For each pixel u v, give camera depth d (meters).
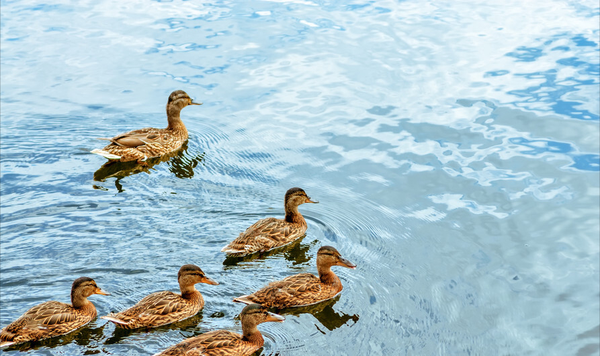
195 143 19.08
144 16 28.14
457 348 11.00
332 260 12.43
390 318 11.76
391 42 24.78
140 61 23.97
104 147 17.80
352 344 11.01
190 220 14.73
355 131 19.08
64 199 15.62
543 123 18.92
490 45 24.14
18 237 13.85
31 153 17.98
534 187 16.05
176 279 12.59
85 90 21.98
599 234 14.24
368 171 17.08
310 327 11.52
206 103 21.06
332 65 23.19
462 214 15.11
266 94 21.50
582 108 19.58
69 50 24.92
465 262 13.43
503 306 12.13
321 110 20.33
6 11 28.91
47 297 11.98
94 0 30.19
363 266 13.30
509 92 20.75
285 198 14.52
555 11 27.17
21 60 24.12
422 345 11.03
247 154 18.20
